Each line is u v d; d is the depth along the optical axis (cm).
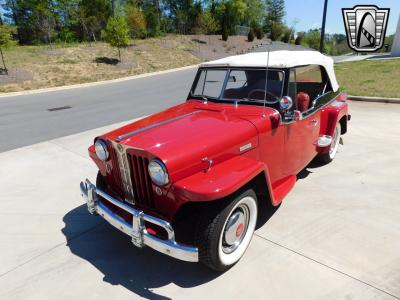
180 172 271
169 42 3347
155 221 269
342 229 361
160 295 285
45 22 2881
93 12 3353
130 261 330
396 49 2467
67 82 1753
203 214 279
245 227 323
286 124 369
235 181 271
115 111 1047
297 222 377
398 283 284
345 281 288
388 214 388
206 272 310
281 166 386
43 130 833
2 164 598
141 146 280
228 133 307
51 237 375
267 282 292
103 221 404
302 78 406
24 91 1494
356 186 458
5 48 1784
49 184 509
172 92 1407
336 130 533
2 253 350
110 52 2547
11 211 433
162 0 4912
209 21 3944
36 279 310
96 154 337
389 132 687
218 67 397
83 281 305
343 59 2464
